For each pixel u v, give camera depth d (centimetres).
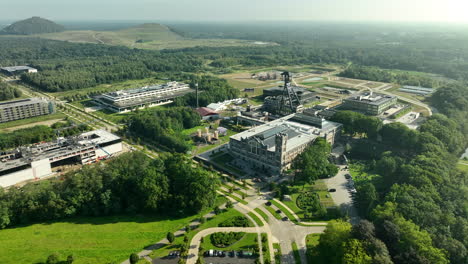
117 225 18775
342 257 14325
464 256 14538
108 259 16100
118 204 19862
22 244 17025
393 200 18650
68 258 15412
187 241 17075
